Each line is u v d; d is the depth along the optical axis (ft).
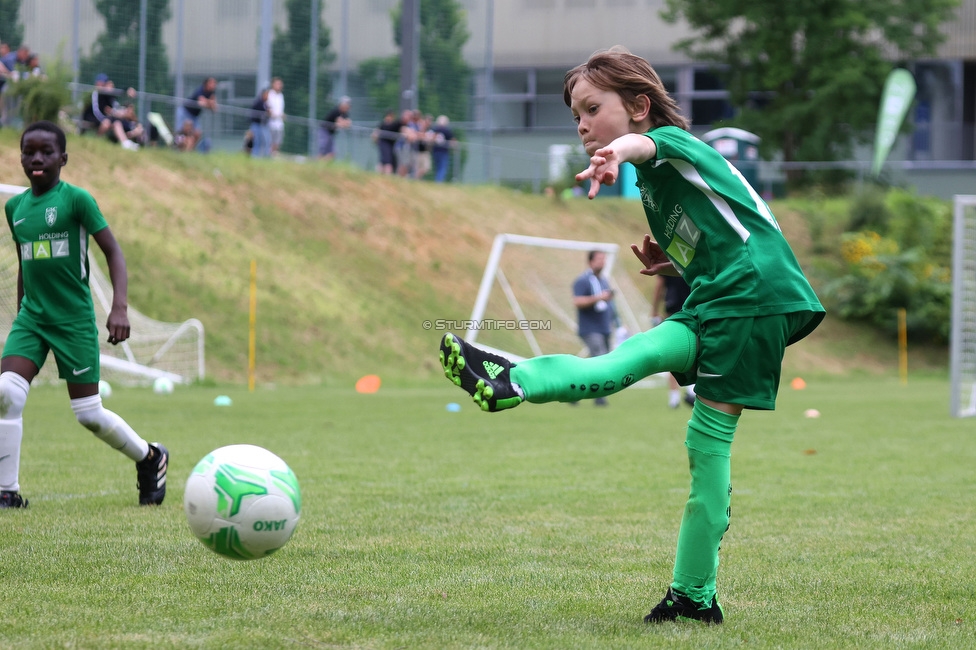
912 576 23.39
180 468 40.63
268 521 18.86
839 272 183.42
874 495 36.63
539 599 20.51
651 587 21.83
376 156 158.92
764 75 221.87
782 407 86.48
